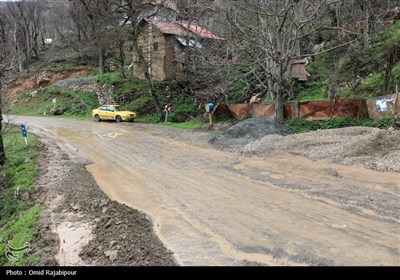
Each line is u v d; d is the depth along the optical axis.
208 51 29.03
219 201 9.09
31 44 57.12
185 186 10.66
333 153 12.98
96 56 50.06
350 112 18.64
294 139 15.73
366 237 6.54
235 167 12.74
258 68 27.75
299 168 11.91
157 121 29.61
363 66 26.84
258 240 6.66
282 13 19.53
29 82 46.47
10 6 55.44
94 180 11.79
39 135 22.33
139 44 39.19
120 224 7.72
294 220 7.53
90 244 6.98
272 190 9.74
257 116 23.27
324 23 33.88
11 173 13.66
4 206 10.80
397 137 12.54
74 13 52.88
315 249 6.17
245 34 21.12
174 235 7.06
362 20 28.97
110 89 37.31
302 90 29.95
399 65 22.92
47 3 70.81
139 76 39.62
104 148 17.62
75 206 9.37
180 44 36.88
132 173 12.62
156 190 10.42
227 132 18.67
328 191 9.30
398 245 6.18
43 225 8.16
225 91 29.05
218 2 22.89
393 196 8.61
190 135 21.23
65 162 14.65
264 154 14.49
